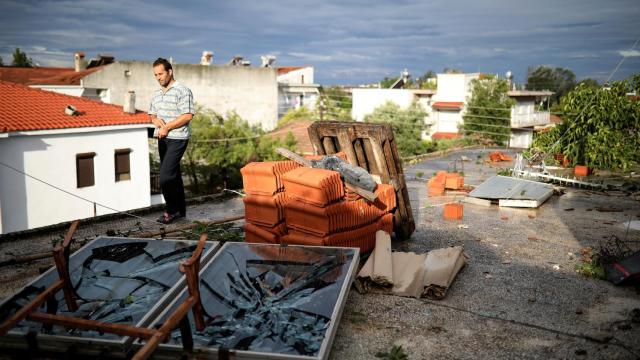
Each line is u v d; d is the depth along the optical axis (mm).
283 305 4004
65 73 43094
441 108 52906
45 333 3652
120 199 20812
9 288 5391
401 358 3947
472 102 48656
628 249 6676
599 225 8250
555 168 15055
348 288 4391
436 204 10141
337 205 5621
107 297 4168
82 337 3533
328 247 5133
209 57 48031
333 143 7172
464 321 4641
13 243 7047
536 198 9758
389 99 55000
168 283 4355
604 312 4828
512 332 4434
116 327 3311
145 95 40531
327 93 59312
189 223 7977
